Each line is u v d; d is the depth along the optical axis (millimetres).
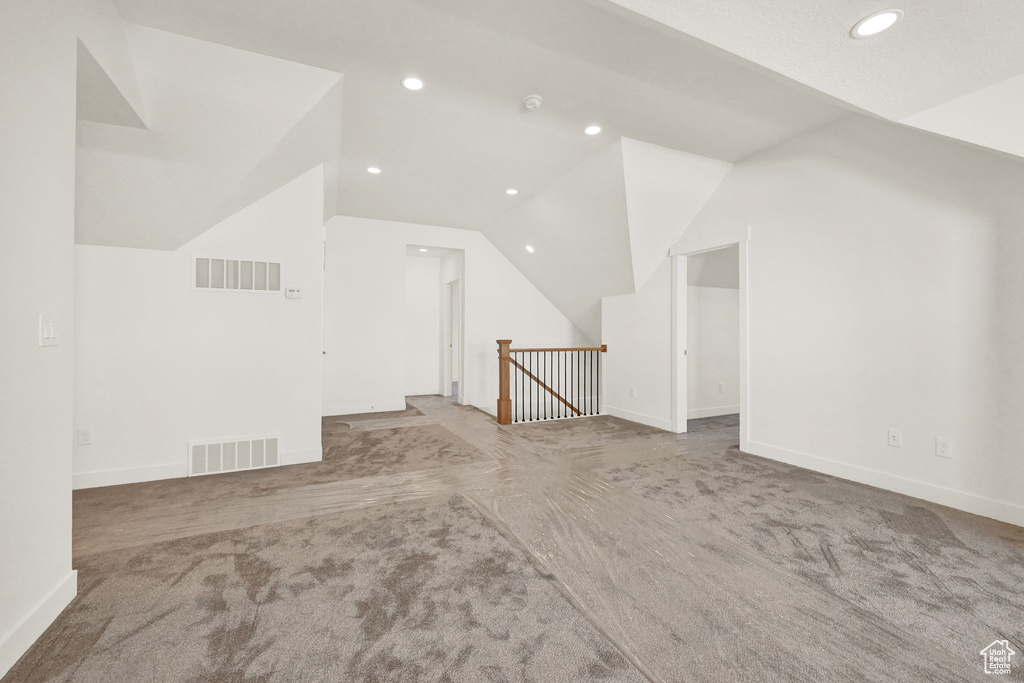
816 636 1385
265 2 1974
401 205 4973
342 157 3666
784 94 2652
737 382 5512
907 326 2615
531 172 3971
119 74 2004
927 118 2172
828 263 3023
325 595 1595
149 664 1254
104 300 2787
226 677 1211
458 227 5969
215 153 2535
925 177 2529
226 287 3061
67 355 1507
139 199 2611
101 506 2424
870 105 2076
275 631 1398
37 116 1344
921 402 2551
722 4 1439
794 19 1508
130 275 2844
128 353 2836
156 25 2146
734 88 2602
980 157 2314
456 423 4816
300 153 2982
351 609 1515
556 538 2057
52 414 1425
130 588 1631
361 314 5477
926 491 2525
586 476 2973
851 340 2891
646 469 3133
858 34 1587
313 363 3314
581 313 6305
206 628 1410
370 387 5535
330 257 5320
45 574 1397
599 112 2912
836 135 2969
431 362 7512
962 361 2387
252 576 1720
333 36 2219
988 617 1474
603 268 4941
